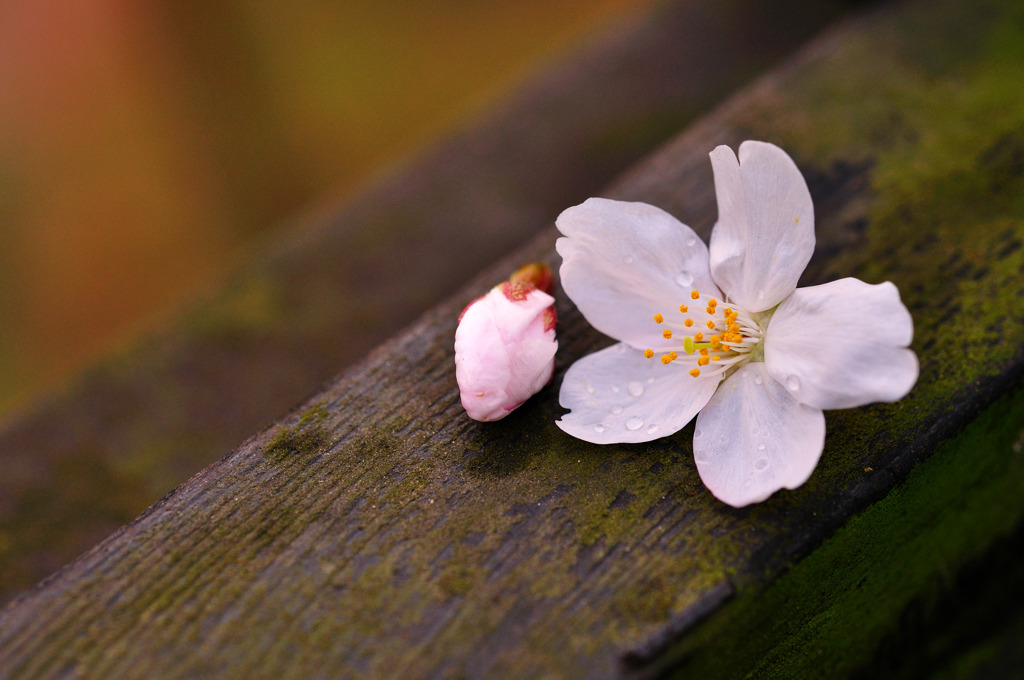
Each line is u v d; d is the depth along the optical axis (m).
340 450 0.30
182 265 0.69
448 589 0.29
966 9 0.34
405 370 0.31
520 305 0.30
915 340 0.31
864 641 0.31
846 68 0.34
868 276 0.32
